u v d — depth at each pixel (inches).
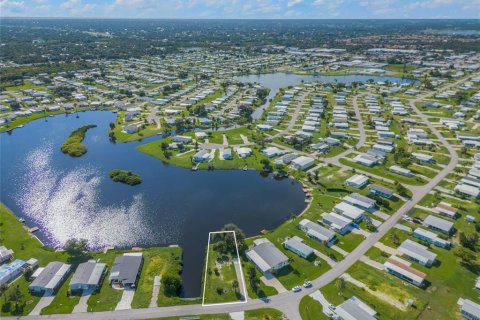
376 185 6914.4
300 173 7780.5
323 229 5639.8
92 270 4822.8
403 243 5300.2
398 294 4453.7
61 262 5044.3
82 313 4244.6
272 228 6003.9
